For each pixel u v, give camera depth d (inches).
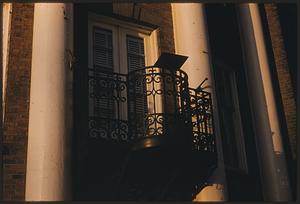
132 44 401.1
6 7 350.6
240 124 459.5
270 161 450.9
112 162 334.6
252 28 507.8
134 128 335.9
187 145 325.7
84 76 341.4
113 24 398.3
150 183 345.7
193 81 383.6
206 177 354.3
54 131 301.9
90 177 331.3
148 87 388.5
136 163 329.1
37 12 341.7
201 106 369.7
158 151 320.8
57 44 327.0
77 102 335.3
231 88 475.5
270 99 476.4
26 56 339.6
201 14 413.4
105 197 335.0
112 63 383.2
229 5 511.5
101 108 357.4
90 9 383.9
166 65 353.1
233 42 494.3
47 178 289.7
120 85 374.9
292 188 462.6
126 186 343.0
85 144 326.3
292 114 498.9
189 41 399.5
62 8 341.7
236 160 447.5
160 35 411.5
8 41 339.0
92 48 378.9
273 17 549.3
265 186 446.0
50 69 317.1
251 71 488.7
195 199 359.9
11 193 300.4
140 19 407.8
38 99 309.3
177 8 421.4
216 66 470.6
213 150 349.7
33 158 295.7
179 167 332.2
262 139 460.4
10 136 313.6
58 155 297.9
